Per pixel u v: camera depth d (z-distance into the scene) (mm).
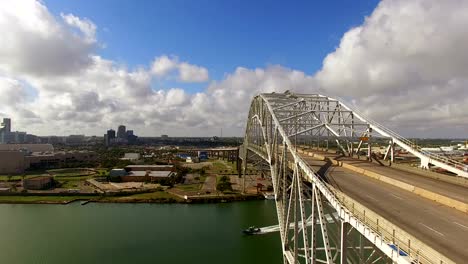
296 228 39312
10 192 121188
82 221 87625
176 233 76125
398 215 27125
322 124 74750
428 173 43594
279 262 59000
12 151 175250
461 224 25016
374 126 59000
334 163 59312
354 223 24859
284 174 47125
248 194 118125
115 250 65812
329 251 28844
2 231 78938
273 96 80000
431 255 19469
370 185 39469
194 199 111938
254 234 74312
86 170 182500
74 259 61625
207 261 59781
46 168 189625
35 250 66125
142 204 109562
